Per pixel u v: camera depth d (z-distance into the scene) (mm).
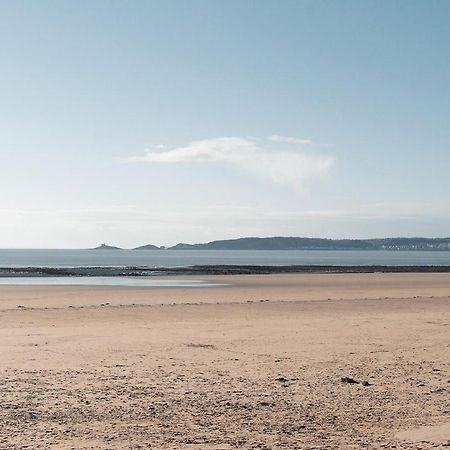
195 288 49812
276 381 12531
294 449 8117
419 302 35312
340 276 71188
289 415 9930
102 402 10656
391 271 86125
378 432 8992
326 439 8617
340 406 10555
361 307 31766
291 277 68562
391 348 17172
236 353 16094
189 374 13195
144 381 12430
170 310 29656
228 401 10805
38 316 26531
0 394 11195
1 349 16594
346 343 18094
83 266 111750
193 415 9883
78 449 8047
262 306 32156
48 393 11297
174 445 8281
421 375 13344
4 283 56656
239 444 8344
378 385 12273
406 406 10594
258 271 83875
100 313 28062
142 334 20094
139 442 8406
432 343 18203
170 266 108750
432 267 102312
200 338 19062
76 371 13422
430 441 8523
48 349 16625
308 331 21000
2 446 8109
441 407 10547
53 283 56906
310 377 13000
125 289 48000
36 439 8477
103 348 16844
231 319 25422
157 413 9984
